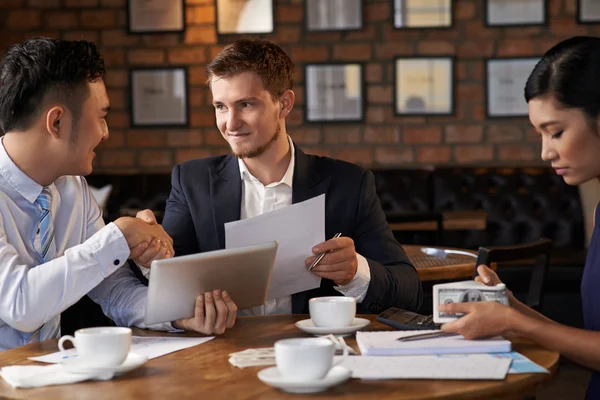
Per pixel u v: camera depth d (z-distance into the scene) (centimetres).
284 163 197
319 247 167
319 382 111
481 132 487
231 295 156
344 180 198
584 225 448
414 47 487
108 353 123
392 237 200
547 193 454
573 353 130
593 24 479
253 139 185
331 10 488
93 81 164
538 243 260
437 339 136
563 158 137
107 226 155
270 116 186
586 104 133
